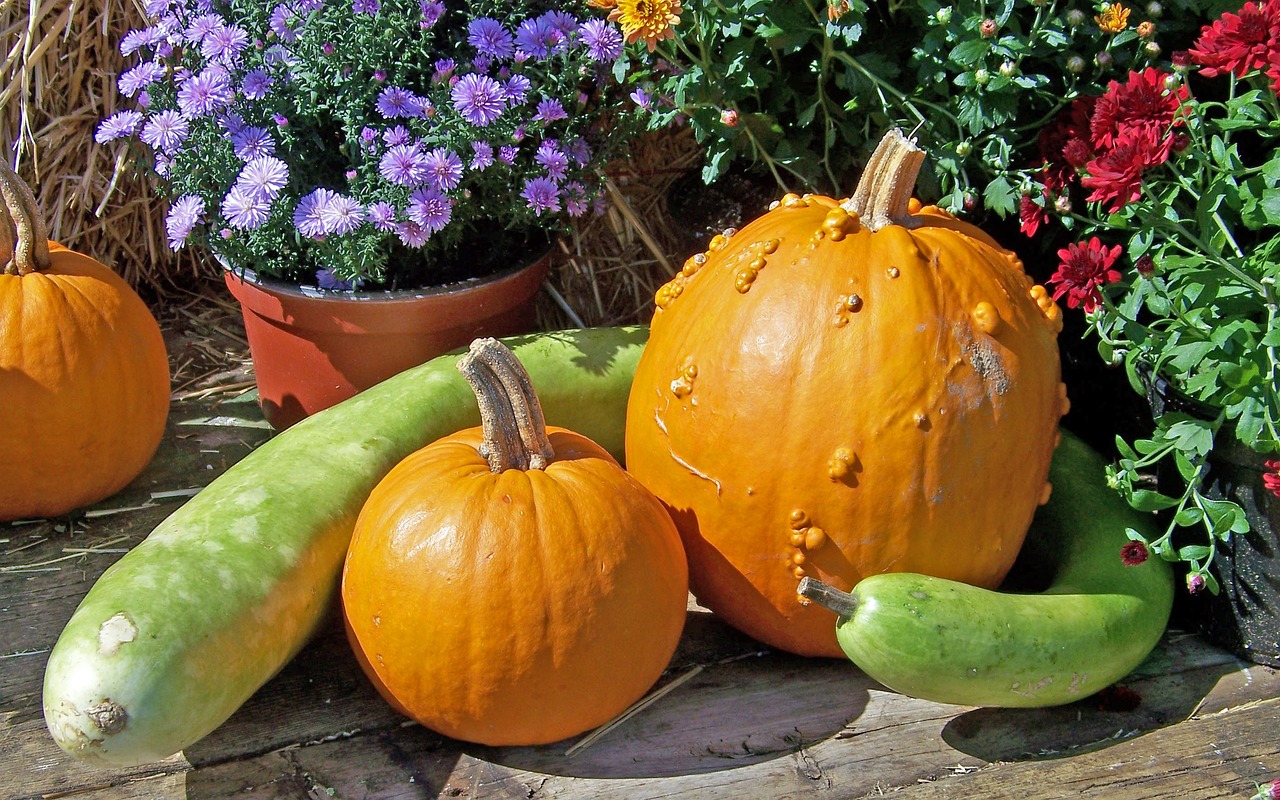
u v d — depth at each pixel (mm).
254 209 1505
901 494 1362
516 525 1338
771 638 1442
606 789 1367
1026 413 1384
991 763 1387
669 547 1381
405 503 1358
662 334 1437
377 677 1370
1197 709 1426
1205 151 1439
